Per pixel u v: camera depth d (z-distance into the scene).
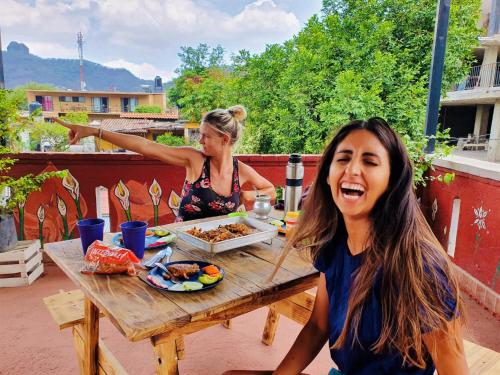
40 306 2.77
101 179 3.53
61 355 2.22
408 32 10.27
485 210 2.91
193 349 2.33
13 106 3.02
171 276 1.32
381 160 0.98
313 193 1.23
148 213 3.66
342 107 8.91
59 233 3.55
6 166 3.33
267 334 2.37
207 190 2.22
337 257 1.17
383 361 1.02
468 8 9.70
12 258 3.05
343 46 10.28
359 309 1.00
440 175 3.61
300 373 1.32
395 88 9.62
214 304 1.16
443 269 0.92
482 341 2.47
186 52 18.91
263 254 1.64
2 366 2.11
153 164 3.57
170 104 29.09
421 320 0.90
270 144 12.07
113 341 2.38
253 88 12.79
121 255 1.37
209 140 2.16
